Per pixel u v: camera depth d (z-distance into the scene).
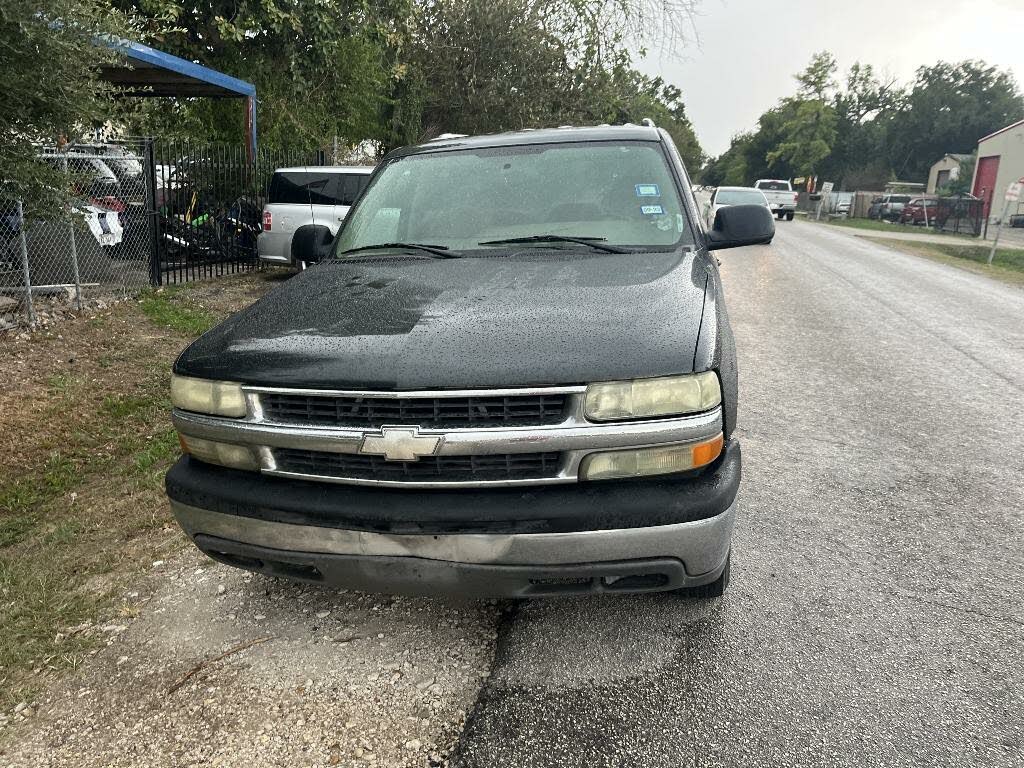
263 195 12.73
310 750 2.29
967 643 2.75
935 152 71.75
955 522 3.77
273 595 3.12
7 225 7.24
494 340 2.38
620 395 2.25
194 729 2.39
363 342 2.44
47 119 5.41
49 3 4.91
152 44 12.76
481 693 2.51
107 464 4.62
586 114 20.09
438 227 3.62
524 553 2.29
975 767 2.17
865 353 7.62
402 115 18.97
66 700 2.55
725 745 2.26
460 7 18.92
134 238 10.01
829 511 3.88
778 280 13.30
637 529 2.26
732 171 83.31
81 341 7.19
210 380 2.50
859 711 2.39
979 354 7.66
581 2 18.94
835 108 64.38
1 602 3.12
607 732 2.32
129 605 3.08
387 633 2.85
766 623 2.88
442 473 2.30
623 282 2.86
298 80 14.87
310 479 2.42
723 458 2.47
